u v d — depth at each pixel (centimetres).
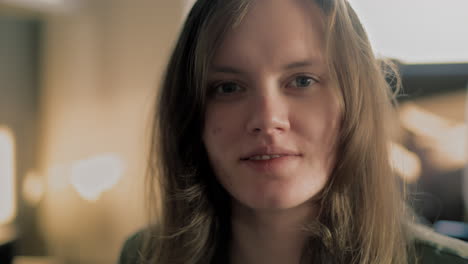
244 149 45
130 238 73
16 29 232
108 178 223
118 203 223
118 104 221
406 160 130
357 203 51
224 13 47
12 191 235
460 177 127
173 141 60
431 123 129
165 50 213
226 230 59
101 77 222
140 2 215
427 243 53
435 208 127
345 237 50
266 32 44
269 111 44
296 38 45
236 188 47
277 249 52
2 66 234
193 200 59
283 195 44
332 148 47
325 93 46
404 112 130
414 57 143
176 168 60
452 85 128
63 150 230
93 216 226
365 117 51
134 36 217
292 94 46
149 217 67
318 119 46
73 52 226
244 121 46
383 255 51
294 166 45
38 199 234
